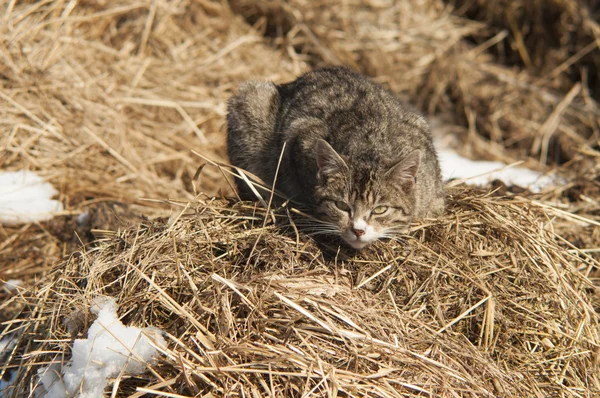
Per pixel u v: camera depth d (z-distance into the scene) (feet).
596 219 25.57
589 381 18.93
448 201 22.41
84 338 17.72
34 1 34.45
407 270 19.69
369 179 19.94
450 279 19.62
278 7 39.06
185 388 16.43
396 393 15.97
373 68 38.55
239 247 19.62
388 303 18.65
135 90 33.17
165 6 36.68
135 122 32.14
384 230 20.29
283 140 22.72
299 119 22.53
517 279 20.02
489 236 21.03
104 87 32.50
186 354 16.81
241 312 17.61
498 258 20.54
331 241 20.58
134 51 35.45
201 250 19.54
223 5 38.81
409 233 20.93
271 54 38.27
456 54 40.04
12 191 27.48
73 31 34.19
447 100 38.91
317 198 20.65
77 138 30.09
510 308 19.34
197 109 34.04
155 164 31.17
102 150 30.17
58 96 31.09
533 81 40.04
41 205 27.09
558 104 38.60
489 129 37.70
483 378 17.30
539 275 20.24
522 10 41.01
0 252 25.44
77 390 16.79
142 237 20.30
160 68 34.99
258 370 16.01
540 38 41.04
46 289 20.02
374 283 19.48
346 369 16.38
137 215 25.30
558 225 24.79
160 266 18.85
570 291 20.26
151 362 16.80
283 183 22.77
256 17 39.75
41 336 19.26
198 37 37.19
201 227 20.01
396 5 40.81
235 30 38.75
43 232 26.35
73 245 24.40
